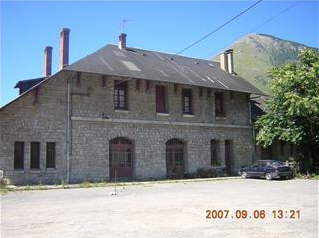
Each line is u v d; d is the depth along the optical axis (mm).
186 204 13984
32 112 23344
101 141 25344
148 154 27156
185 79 28688
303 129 29234
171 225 10023
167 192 18625
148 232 9203
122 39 30406
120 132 26172
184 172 28875
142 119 27188
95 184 23062
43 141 23484
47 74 28484
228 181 25844
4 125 22484
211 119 30578
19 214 12156
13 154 22578
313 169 29891
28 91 23344
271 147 33969
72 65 24328
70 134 24312
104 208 13219
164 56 32625
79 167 24359
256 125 32125
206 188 20719
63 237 8828
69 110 24469
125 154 26500
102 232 9289
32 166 23141
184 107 29688
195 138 29531
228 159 31531
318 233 8945
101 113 25562
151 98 27828
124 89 27062
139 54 30656
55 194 18266
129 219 10992
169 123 28344
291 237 8555
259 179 27516
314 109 27422
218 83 30812
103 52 28094
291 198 15617
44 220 11039
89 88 25344
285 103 28453
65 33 26844
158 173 27406
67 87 24609
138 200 15383
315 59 30266
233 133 31703
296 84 29125
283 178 27469
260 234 8867
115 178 25734
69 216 11656
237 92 32125
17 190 20172
